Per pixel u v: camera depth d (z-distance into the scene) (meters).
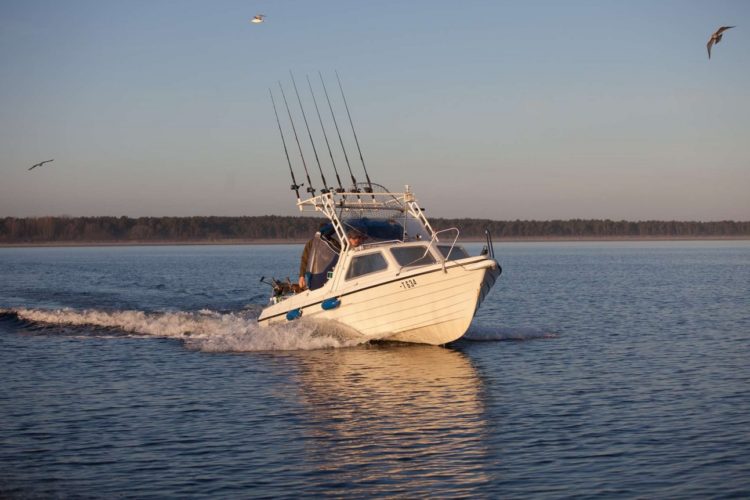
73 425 14.31
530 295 42.03
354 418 14.72
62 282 54.22
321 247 23.44
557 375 18.62
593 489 10.93
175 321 28.14
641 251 147.62
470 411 15.17
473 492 10.87
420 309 21.67
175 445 13.04
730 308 34.44
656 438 13.24
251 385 17.70
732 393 16.55
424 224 23.95
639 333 26.03
